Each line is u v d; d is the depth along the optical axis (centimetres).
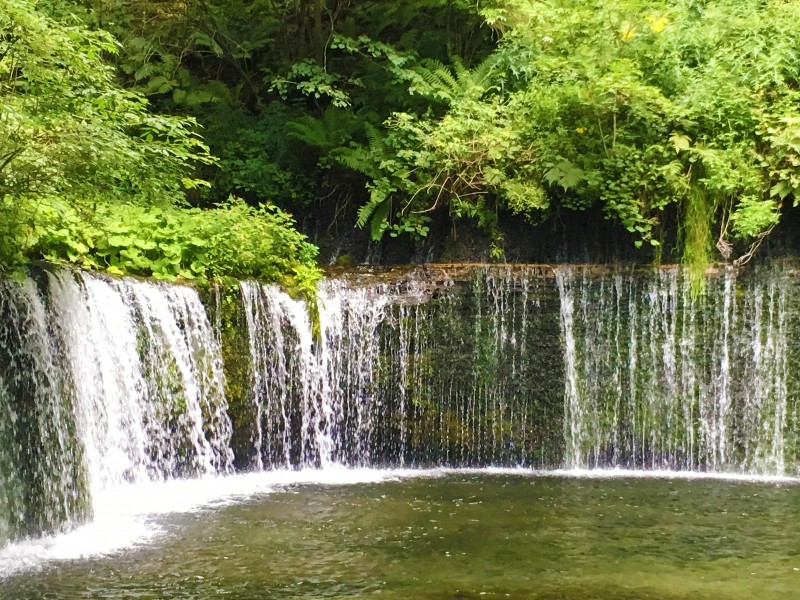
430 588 550
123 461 822
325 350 1052
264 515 748
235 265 1003
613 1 1072
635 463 1055
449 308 1084
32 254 842
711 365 1048
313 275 1077
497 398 1073
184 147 802
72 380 745
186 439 898
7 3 568
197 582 556
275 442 998
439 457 1066
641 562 616
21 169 632
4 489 654
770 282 1040
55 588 542
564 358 1071
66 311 747
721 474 1025
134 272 928
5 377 667
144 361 855
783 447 1020
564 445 1061
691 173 1067
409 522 732
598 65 1092
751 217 1009
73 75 652
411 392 1070
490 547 653
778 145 1031
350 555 624
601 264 1103
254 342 984
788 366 1028
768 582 571
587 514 775
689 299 1055
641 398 1059
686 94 1091
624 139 1100
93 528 698
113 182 751
